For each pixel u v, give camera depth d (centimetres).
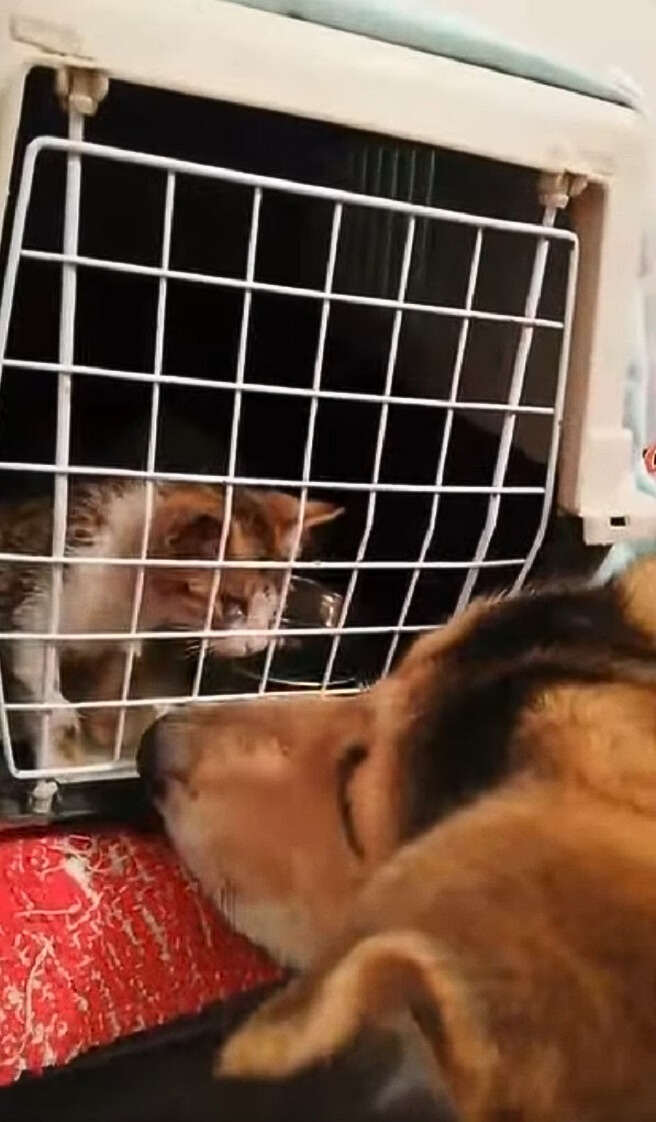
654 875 50
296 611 62
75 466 56
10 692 57
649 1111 48
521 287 62
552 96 59
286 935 52
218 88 52
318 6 54
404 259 58
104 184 56
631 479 67
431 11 59
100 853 55
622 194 62
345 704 56
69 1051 51
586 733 54
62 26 48
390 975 50
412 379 62
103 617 58
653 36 87
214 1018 52
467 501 63
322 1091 50
